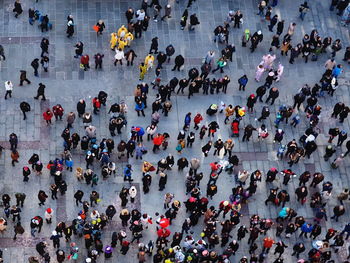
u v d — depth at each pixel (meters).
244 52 43.19
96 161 37.31
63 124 38.62
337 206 35.97
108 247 33.59
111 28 43.31
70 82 40.56
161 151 38.19
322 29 45.09
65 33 42.59
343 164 39.00
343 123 40.72
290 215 35.44
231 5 45.47
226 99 40.88
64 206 35.78
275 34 44.25
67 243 34.62
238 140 39.22
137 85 38.88
